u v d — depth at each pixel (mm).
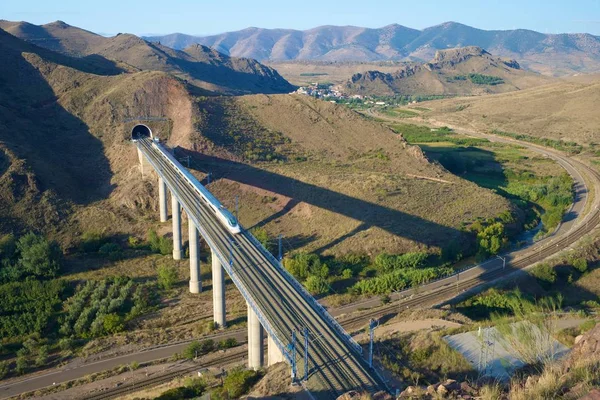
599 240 114875
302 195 140000
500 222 131000
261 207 137375
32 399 67188
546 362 34500
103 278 105812
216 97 197625
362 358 55375
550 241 122938
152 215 138125
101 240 124125
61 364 76438
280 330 59062
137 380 70688
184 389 61562
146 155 138500
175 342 82000
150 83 187375
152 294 99875
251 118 189750
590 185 172875
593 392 23391
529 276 100938
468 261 115500
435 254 114875
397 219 127312
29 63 197000
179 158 151500
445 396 35344
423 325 76312
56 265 106938
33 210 129625
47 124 172750
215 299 85812
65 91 189000
